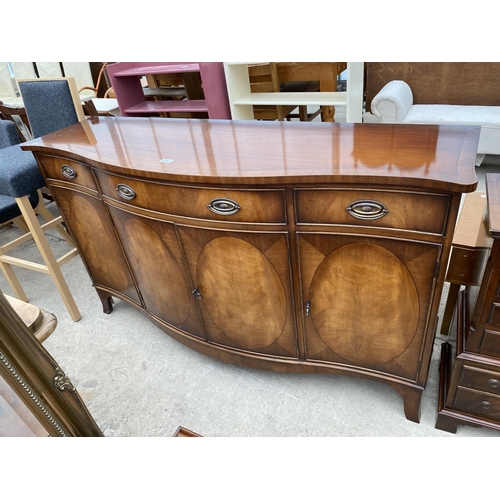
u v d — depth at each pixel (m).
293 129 1.43
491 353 1.15
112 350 1.90
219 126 1.57
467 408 1.28
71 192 1.67
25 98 1.99
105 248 1.75
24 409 0.91
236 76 2.63
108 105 3.45
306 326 1.35
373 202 1.03
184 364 1.77
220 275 1.35
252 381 1.64
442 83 3.06
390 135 1.25
